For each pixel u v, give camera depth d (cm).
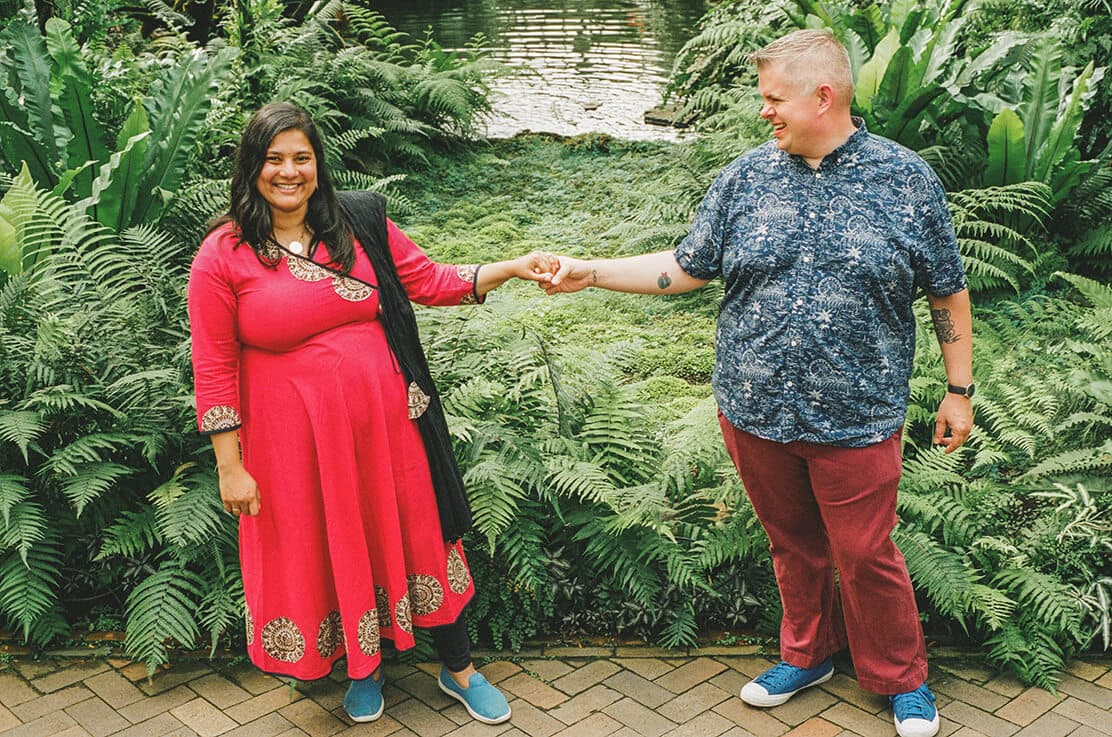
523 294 593
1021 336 450
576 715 293
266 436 265
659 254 283
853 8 747
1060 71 582
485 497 319
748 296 260
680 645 325
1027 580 310
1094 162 576
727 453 341
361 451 267
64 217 405
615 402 362
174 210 525
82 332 345
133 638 310
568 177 839
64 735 284
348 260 260
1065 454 346
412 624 286
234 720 291
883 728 285
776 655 319
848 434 258
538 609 330
